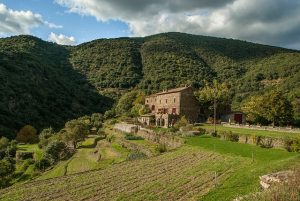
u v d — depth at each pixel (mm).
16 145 110188
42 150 97312
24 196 34812
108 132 117438
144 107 125062
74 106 179000
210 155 53031
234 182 34656
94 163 66562
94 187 37406
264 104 87062
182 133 77188
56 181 40906
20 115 145000
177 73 192500
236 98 153250
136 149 73062
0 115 135250
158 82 185500
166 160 52031
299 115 94750
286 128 74000
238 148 57875
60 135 103000
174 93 105188
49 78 186750
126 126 105312
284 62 190500
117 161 61969
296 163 37938
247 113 96125
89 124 129625
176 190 34594
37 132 142125
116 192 35000
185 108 102812
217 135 73750
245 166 43031
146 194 33656
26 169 79812
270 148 57312
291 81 151000
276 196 20906
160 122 102125
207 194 31469
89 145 95250
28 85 163250
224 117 105188
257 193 23297
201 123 98188
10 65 166625
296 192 21141
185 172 42688
